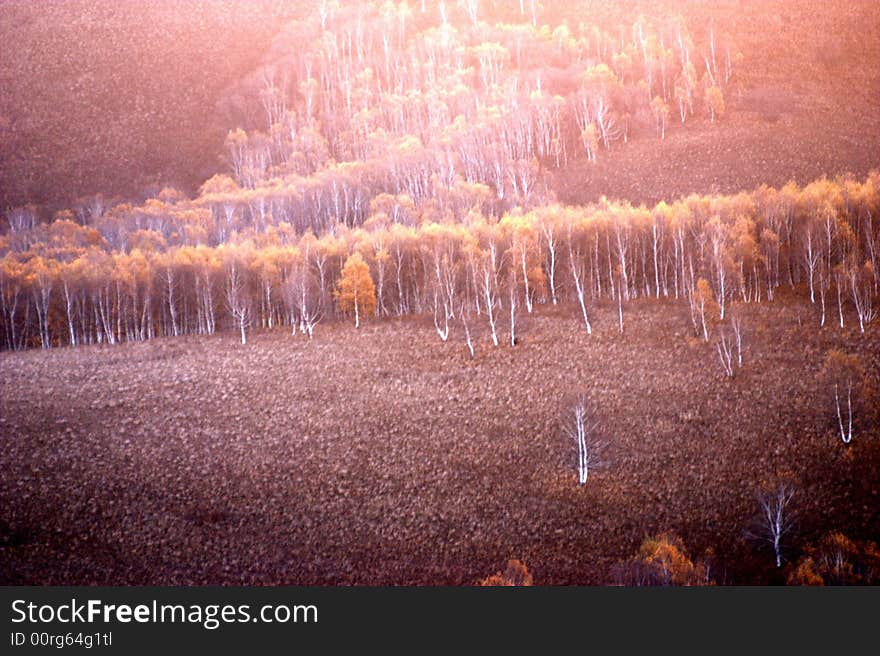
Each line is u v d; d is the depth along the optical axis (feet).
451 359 267.80
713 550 181.68
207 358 281.74
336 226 399.65
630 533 188.03
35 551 184.96
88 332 323.16
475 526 192.75
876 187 343.67
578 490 201.57
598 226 329.93
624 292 311.68
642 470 206.69
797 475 200.23
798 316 278.67
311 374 263.08
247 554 185.37
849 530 184.14
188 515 197.57
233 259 323.37
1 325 318.65
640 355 260.01
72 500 201.36
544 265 326.44
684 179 445.78
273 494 204.95
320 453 219.61
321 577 177.27
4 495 202.28
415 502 201.05
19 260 364.38
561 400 236.84
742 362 249.55
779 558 177.47
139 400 248.73
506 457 214.69
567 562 180.14
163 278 325.01
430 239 330.95
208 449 221.87
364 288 310.04
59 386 260.21
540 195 431.02
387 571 179.63
